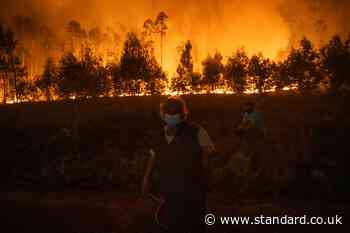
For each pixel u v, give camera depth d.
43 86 53.59
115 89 48.69
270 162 10.39
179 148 4.47
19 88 53.59
